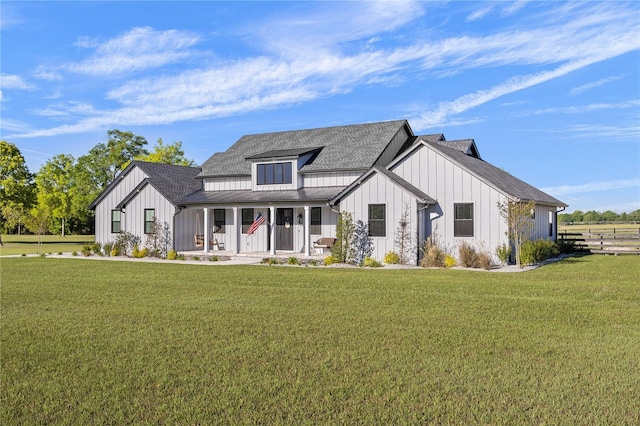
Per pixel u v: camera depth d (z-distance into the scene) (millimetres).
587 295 12805
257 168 27938
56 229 73188
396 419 5176
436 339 8250
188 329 9031
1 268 21219
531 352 7469
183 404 5559
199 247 29781
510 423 5059
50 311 10867
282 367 6801
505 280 16000
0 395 5867
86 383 6230
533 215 24844
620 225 65125
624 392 5832
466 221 22125
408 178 23547
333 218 26297
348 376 6434
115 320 9859
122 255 29609
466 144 28312
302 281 16109
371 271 19500
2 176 49812
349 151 27516
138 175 30734
